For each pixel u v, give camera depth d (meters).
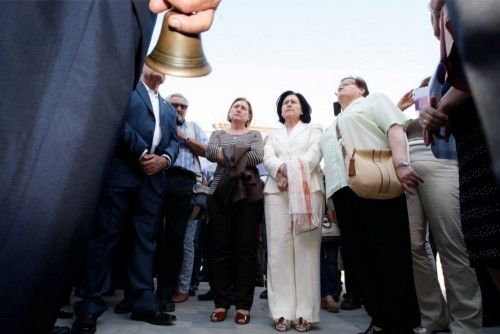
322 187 2.83
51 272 0.50
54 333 2.11
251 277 2.88
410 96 2.78
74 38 0.55
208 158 3.12
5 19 0.54
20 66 0.53
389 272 2.05
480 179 1.17
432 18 1.30
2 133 0.50
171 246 3.19
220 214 2.96
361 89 2.73
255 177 2.98
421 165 2.29
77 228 0.53
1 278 0.47
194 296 4.12
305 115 3.17
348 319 3.09
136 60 0.67
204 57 0.80
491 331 2.54
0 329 0.46
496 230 1.10
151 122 2.68
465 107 1.26
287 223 2.80
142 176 2.57
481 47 0.38
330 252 3.57
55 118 0.52
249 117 3.44
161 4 0.74
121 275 2.94
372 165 2.09
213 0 0.77
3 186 0.49
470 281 2.14
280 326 2.59
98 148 0.55
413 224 2.46
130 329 2.39
